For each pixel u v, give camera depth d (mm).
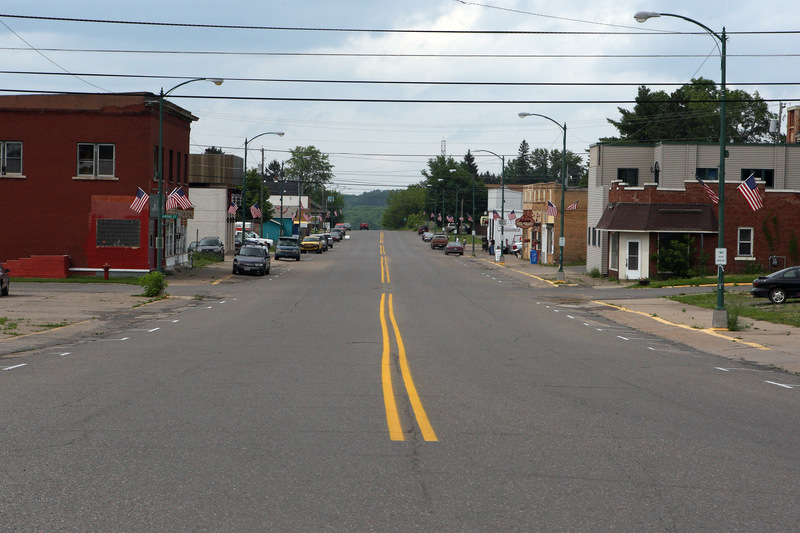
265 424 8945
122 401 10375
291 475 6836
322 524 5605
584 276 50375
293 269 56156
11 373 12977
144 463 7203
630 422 9484
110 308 27281
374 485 6551
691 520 5824
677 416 9977
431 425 8984
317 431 8594
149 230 42000
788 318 24484
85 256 42031
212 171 81062
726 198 43375
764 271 43469
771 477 7074
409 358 15086
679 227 43250
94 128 41688
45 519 5672
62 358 15000
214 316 24922
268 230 109875
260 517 5738
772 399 11633
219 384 11828
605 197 48844
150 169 41938
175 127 47125
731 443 8453
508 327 22391
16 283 38031
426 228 139000
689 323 24547
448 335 19797
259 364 14125
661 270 43656
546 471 7105
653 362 15844
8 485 6488
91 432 8492
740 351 18438
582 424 9273
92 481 6617
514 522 5703
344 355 15461
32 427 8734
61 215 41875
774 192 43344
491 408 10141
